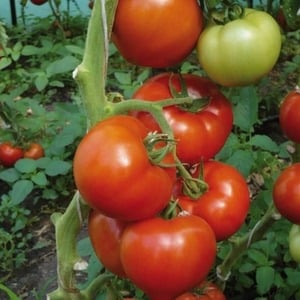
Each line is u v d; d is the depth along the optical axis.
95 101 0.45
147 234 0.43
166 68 0.51
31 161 1.31
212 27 0.46
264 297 0.97
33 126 1.46
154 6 0.44
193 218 0.45
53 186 1.41
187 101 0.44
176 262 0.43
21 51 1.85
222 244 0.91
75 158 0.42
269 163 1.27
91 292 0.56
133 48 0.46
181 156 0.48
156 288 0.44
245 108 1.09
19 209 1.30
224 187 0.49
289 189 0.59
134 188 0.41
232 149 1.08
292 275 0.92
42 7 2.36
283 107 0.58
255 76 0.47
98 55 0.44
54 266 1.20
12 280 1.17
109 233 0.47
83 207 0.48
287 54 1.94
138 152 0.41
